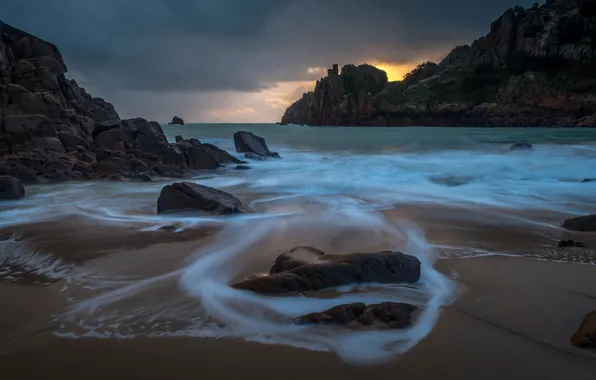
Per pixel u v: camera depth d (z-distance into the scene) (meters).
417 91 111.88
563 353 3.46
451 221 8.70
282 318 4.14
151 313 4.25
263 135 57.19
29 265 5.79
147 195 12.64
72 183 15.12
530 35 94.25
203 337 3.75
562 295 4.70
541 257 6.15
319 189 13.83
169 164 19.16
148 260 6.01
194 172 18.81
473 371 3.21
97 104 26.92
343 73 137.38
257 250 6.54
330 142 40.69
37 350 3.53
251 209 10.06
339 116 120.88
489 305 4.44
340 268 4.91
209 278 5.28
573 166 18.09
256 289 4.75
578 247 6.66
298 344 3.63
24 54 21.67
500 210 9.96
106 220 8.81
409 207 10.35
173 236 7.38
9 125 17.14
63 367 3.28
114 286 5.00
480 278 5.26
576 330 3.85
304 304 4.46
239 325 3.99
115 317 4.16
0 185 11.70
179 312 4.27
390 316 4.00
